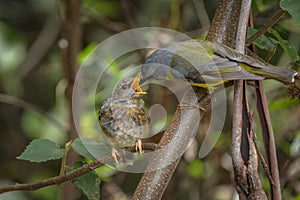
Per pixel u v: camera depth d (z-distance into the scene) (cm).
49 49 1104
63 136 991
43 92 1088
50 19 1093
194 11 933
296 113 849
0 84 1054
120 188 898
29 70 1062
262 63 483
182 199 910
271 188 460
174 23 888
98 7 1026
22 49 1052
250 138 438
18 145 1164
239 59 473
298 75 485
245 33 472
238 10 512
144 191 465
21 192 978
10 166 1131
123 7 923
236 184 423
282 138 843
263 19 750
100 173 818
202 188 905
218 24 512
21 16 1110
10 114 1178
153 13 966
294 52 580
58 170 1111
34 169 1120
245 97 452
